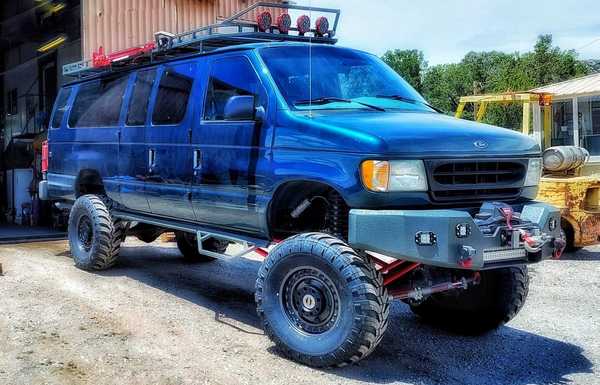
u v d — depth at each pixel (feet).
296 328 14.39
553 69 162.91
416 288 15.01
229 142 16.79
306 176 14.49
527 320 19.06
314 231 16.37
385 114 15.64
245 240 16.97
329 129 14.26
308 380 13.39
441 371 14.49
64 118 25.96
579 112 59.93
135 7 42.34
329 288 13.79
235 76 17.31
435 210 13.30
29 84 55.67
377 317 13.24
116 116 22.25
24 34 51.96
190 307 19.26
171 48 20.31
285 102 15.64
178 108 19.13
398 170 13.33
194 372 13.64
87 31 40.47
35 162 46.37
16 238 35.63
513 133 15.58
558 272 26.43
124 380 13.07
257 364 14.26
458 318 17.95
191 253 26.61
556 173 32.22
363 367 14.44
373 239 13.24
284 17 19.12
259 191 15.81
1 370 13.39
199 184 17.89
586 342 16.93
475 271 15.55
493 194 14.75
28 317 17.29
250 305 19.81
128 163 21.29
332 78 17.08
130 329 16.61
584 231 30.14
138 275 23.76
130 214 22.48
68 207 25.99
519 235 13.57
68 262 26.11
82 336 15.83
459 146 14.03
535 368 14.85
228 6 46.32
